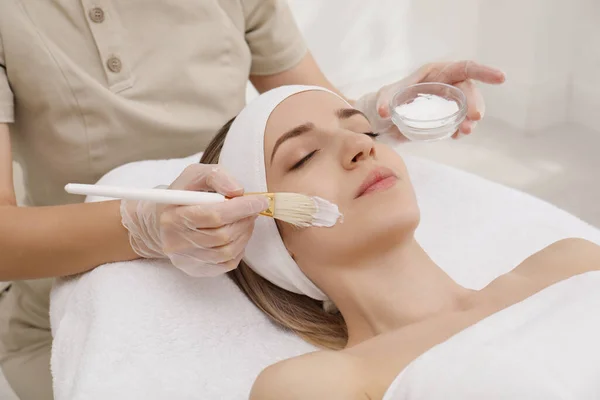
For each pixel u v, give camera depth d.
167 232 0.95
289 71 1.50
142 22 1.28
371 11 2.30
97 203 1.08
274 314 1.09
